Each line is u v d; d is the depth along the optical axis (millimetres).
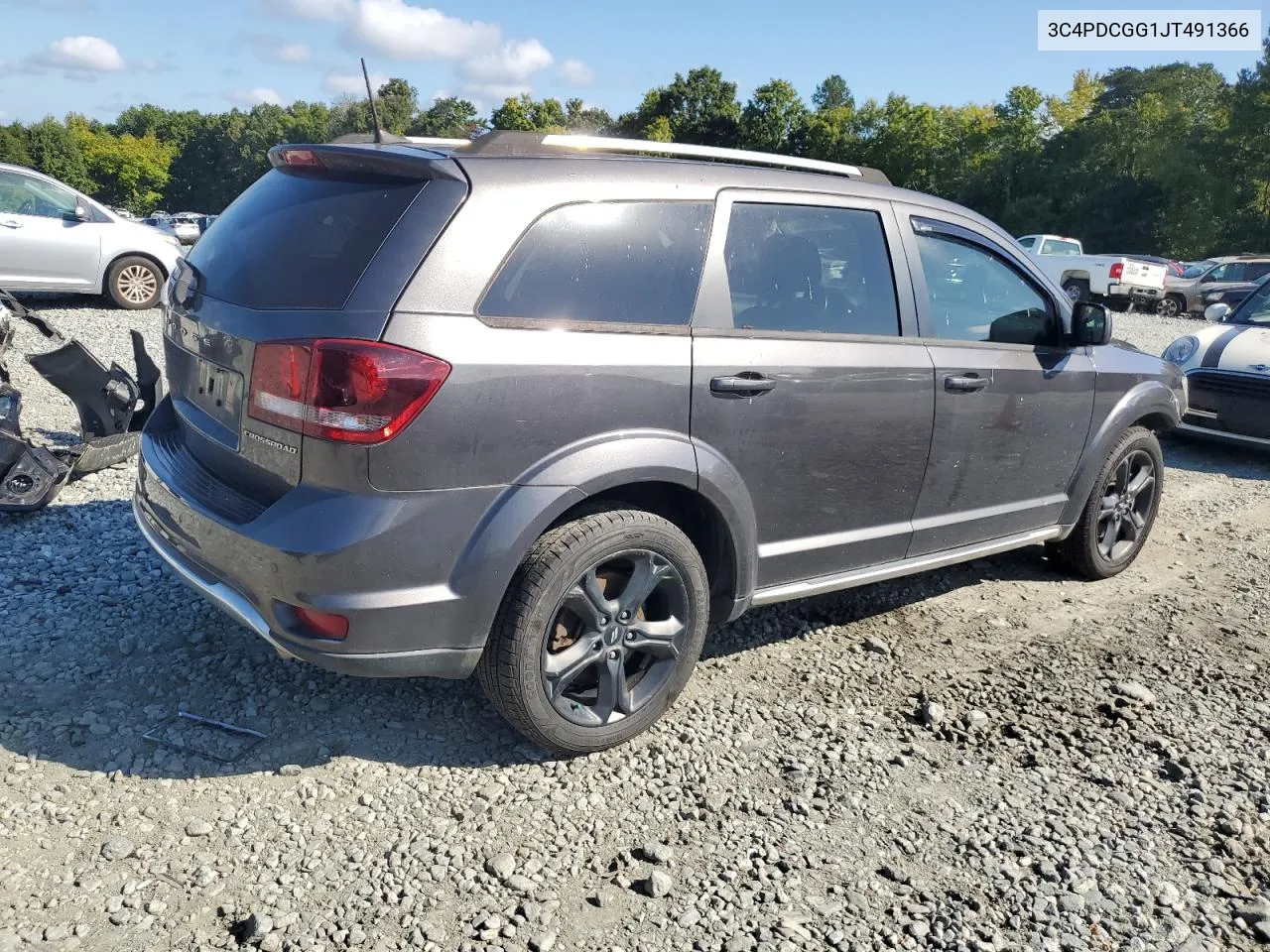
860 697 3789
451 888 2629
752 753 3357
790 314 3545
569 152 3193
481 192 2881
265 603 2830
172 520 3186
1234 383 7859
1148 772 3375
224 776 3027
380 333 2672
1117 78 70125
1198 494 7121
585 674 3334
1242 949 2580
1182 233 53438
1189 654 4324
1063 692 3914
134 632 3830
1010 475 4426
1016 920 2635
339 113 95500
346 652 2777
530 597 2945
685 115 78750
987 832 3004
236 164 137625
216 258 3234
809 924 2582
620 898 2635
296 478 2773
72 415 6953
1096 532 5047
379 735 3303
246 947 2377
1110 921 2650
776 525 3590
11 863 2586
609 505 3172
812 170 3832
